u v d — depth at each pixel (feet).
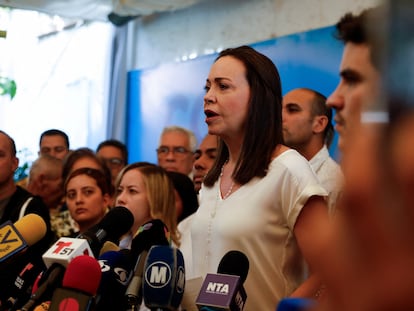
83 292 4.95
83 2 25.43
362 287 1.16
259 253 6.81
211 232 7.07
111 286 5.84
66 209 14.99
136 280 5.53
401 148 1.13
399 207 1.13
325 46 18.88
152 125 25.58
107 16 26.73
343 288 1.18
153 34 26.27
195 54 24.35
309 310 1.27
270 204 6.86
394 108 1.14
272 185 6.88
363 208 1.16
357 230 1.17
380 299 1.14
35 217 7.84
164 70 25.25
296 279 6.94
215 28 23.52
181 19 25.04
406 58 1.13
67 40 28.37
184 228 10.07
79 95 28.02
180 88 24.48
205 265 7.09
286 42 20.02
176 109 24.53
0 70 27.96
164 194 10.03
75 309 4.83
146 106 25.93
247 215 6.85
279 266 6.84
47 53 28.50
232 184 7.23
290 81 19.72
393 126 1.14
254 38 21.81
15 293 7.55
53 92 28.37
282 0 20.84
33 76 28.35
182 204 11.88
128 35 27.25
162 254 5.10
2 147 12.12
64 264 5.46
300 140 11.18
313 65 19.16
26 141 28.02
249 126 7.14
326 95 18.76
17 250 7.30
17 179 25.29
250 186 7.03
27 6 25.67
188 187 12.01
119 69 26.91
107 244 6.67
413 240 1.12
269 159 7.07
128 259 6.06
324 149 10.87
